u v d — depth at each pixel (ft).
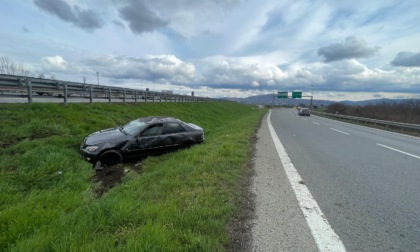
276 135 39.75
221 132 41.63
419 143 35.47
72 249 7.54
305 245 8.74
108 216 9.98
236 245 8.64
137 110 50.03
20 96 31.65
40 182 16.11
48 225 9.62
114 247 7.80
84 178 18.06
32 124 25.44
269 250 8.42
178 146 27.27
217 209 10.61
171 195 12.35
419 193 14.16
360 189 14.66
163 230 8.57
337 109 165.89
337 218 10.86
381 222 10.60
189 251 7.75
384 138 40.27
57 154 20.02
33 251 7.68
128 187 15.01
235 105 199.31
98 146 21.71
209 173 16.05
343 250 8.53
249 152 24.56
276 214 11.04
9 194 13.88
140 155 24.41
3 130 22.57
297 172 17.97
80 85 39.73
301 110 128.36
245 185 14.76
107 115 38.58
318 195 13.51
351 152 26.35
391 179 16.74
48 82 34.42
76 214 10.44
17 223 9.64
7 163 17.62
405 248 8.73
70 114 31.94
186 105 88.12
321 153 25.46
